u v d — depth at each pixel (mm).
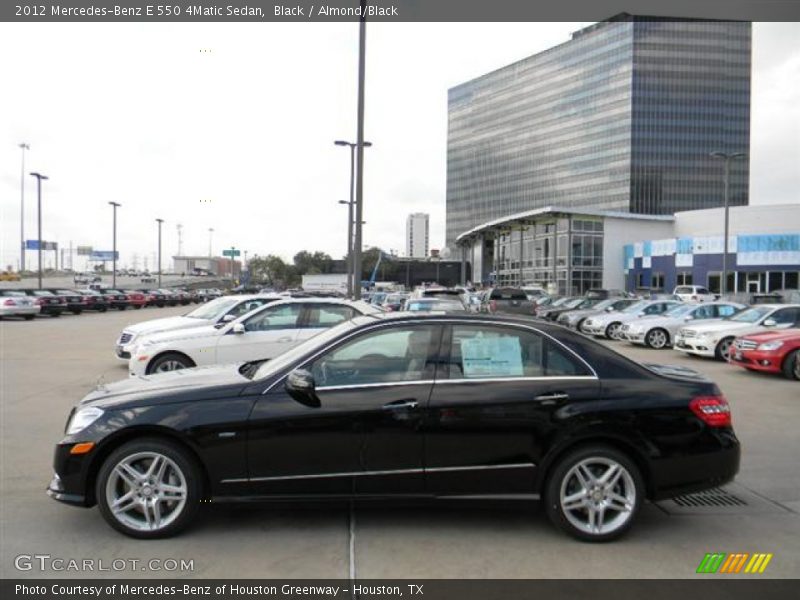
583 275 58156
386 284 82750
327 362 4426
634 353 17656
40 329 25422
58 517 4605
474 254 89250
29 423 7672
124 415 4195
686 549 4191
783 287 47375
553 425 4234
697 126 108812
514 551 4098
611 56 111562
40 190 50125
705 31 108438
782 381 11969
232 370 5031
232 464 4180
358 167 16047
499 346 4473
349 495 4238
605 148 112688
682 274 52188
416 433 4219
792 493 5387
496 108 137500
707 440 4359
